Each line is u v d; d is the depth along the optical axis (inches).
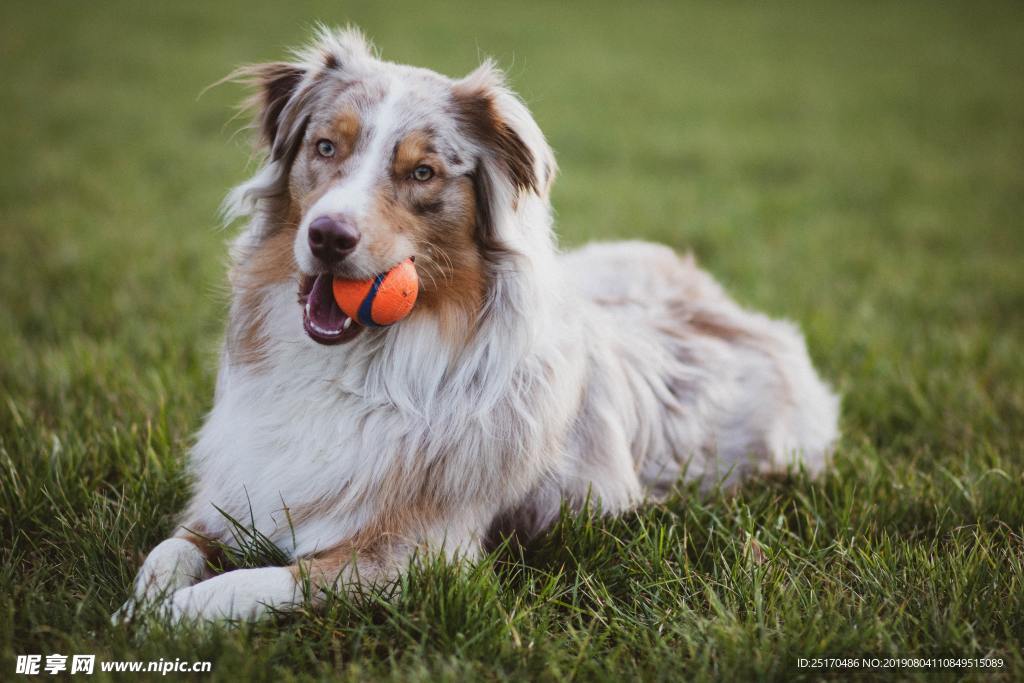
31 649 143.3
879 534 193.5
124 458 204.5
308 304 162.9
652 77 1033.5
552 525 190.5
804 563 175.5
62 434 210.8
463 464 172.4
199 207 497.7
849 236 508.7
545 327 180.2
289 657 143.4
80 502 185.8
